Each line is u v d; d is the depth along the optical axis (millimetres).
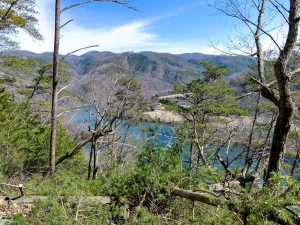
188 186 6176
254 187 5969
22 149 10648
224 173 6699
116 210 5742
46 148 11945
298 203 4191
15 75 19703
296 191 4270
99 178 7035
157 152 6418
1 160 8875
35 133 12102
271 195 4285
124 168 8086
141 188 6355
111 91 14148
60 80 19344
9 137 10336
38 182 8062
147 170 6184
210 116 19516
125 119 14336
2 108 11938
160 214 6012
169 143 6754
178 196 6227
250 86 12523
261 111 19500
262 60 7453
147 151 6523
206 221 5125
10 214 5484
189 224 5598
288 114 6543
